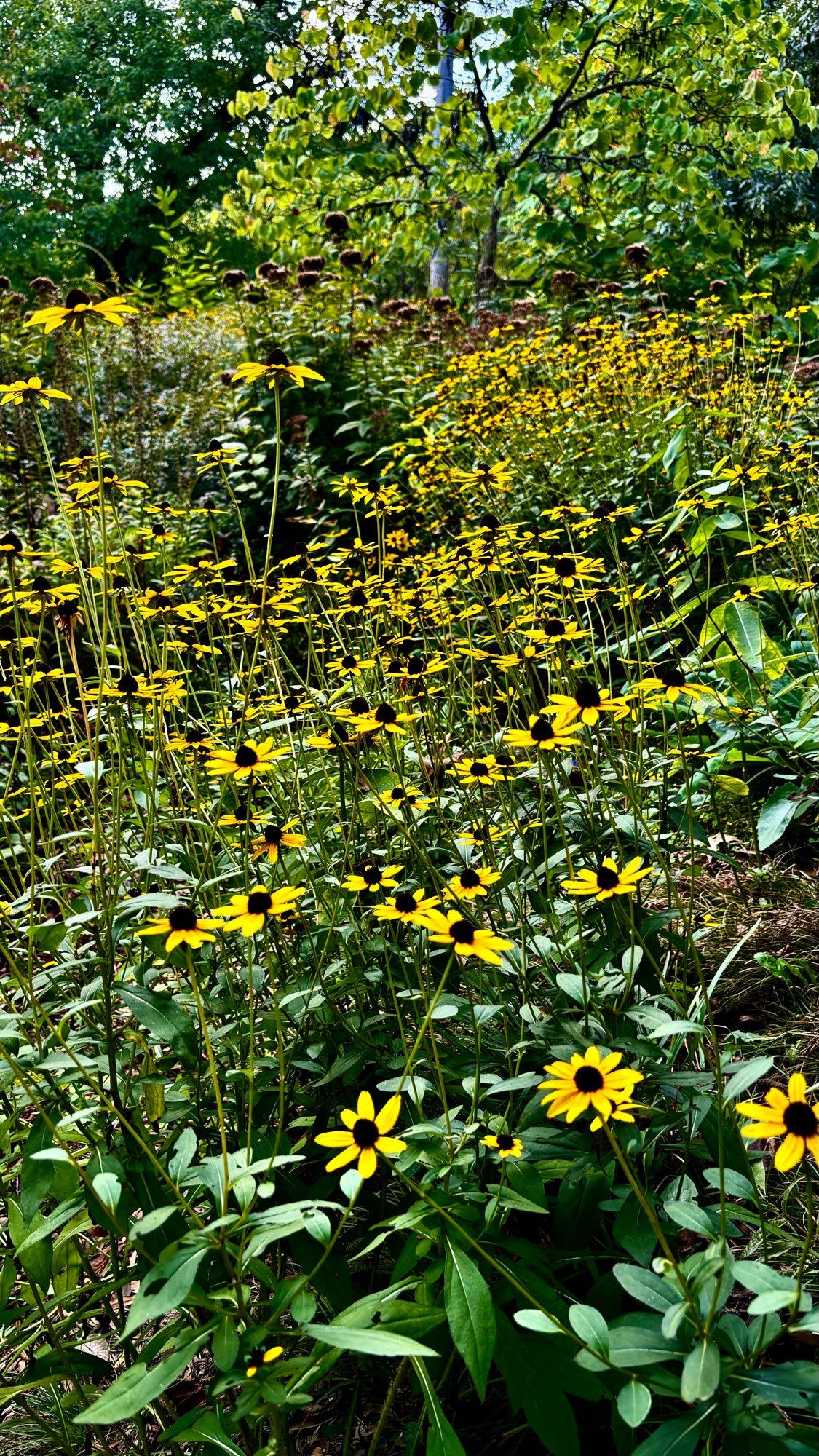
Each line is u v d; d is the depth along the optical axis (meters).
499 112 8.73
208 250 10.66
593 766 2.23
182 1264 1.15
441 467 4.95
